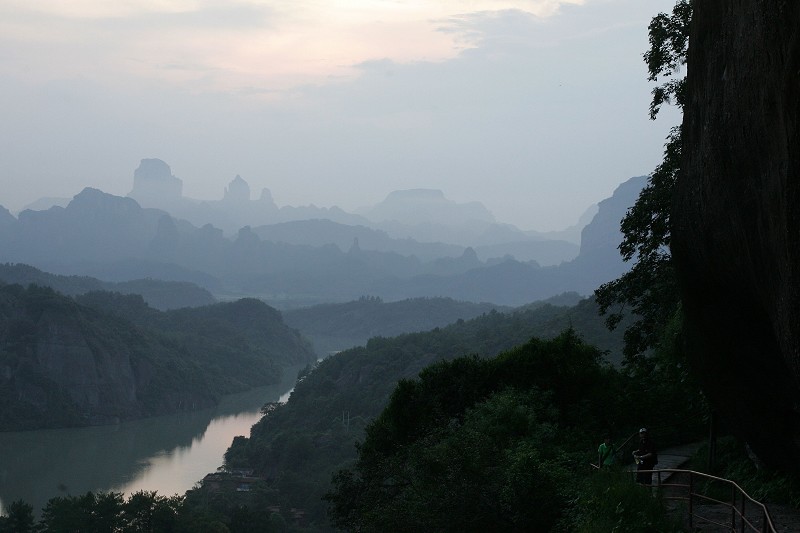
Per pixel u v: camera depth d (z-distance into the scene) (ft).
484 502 66.08
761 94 28.63
